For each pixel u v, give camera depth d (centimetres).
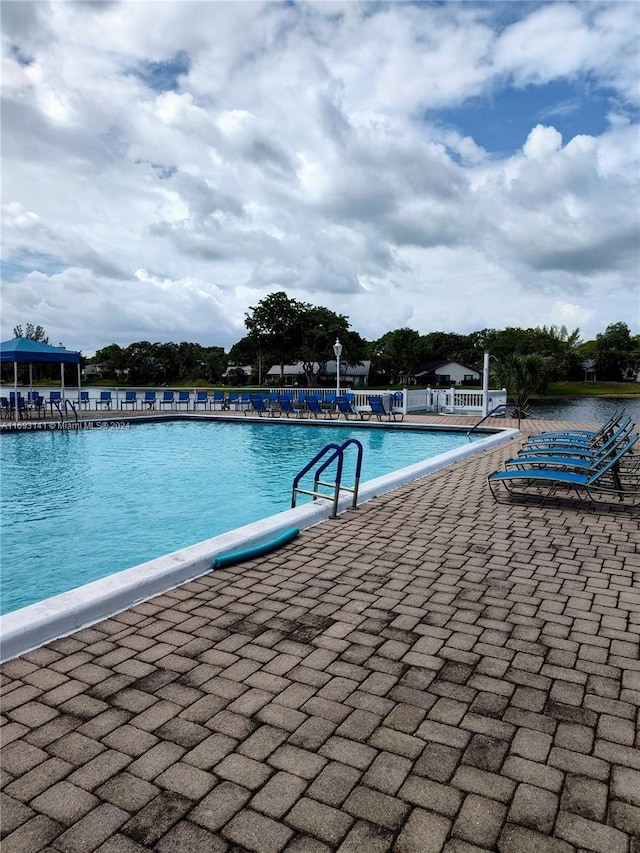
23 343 1969
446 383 8738
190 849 181
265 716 255
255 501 973
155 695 273
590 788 210
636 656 313
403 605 384
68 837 186
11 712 258
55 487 1077
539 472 696
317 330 6812
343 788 210
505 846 183
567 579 435
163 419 2191
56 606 351
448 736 241
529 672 296
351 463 1344
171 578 421
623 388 7606
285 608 379
